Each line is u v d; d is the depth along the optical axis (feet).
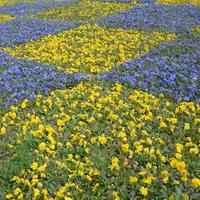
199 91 46.62
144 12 96.73
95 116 41.45
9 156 35.24
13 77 51.75
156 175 31.40
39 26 87.10
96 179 31.65
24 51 70.38
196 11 95.71
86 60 62.49
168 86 48.49
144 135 37.11
